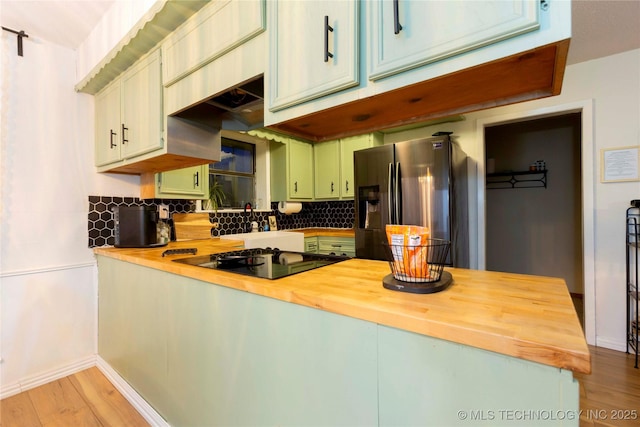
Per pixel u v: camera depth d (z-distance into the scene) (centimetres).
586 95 239
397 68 87
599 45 217
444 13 79
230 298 117
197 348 133
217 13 133
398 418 73
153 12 139
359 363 80
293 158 352
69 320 209
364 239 279
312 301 87
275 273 117
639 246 215
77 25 187
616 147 229
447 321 65
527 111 263
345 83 98
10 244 187
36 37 195
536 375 56
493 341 59
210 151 190
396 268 95
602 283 235
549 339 56
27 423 161
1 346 184
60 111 206
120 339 192
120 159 197
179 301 142
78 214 213
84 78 203
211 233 295
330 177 364
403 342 72
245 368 112
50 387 194
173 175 237
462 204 269
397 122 127
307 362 92
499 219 422
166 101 165
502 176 417
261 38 121
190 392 138
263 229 347
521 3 69
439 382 67
